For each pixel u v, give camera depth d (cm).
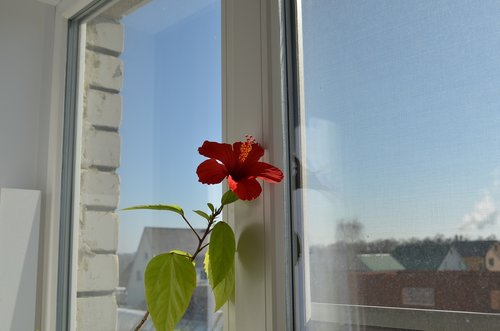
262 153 76
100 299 113
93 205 118
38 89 134
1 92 129
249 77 84
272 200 79
